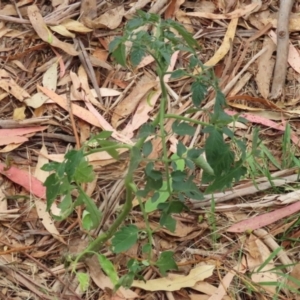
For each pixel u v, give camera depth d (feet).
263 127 4.50
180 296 3.85
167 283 3.85
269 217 4.09
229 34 4.83
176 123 3.29
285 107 4.58
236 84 4.65
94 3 4.83
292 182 4.22
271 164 4.35
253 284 3.86
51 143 4.34
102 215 4.05
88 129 4.40
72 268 3.71
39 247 3.96
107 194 4.14
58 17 4.80
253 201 4.17
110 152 3.56
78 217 4.02
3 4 4.86
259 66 4.72
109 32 4.77
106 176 4.20
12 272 3.86
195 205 4.11
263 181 4.23
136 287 3.84
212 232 4.04
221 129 3.19
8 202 4.10
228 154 3.18
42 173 4.20
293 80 4.71
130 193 3.47
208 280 3.90
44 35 4.67
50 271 3.86
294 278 3.87
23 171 4.19
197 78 3.30
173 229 3.45
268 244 4.02
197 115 4.43
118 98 4.53
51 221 4.03
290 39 4.86
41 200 4.09
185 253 3.99
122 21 4.83
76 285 3.85
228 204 4.16
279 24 4.80
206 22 4.91
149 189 3.32
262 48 4.81
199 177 4.20
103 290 3.84
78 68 4.64
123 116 4.46
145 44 3.31
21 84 4.55
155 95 4.53
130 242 3.42
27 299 3.80
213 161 3.17
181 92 4.56
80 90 4.51
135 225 3.72
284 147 4.33
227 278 3.90
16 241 3.98
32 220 4.05
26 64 4.63
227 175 3.38
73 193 4.10
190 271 3.89
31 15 4.75
